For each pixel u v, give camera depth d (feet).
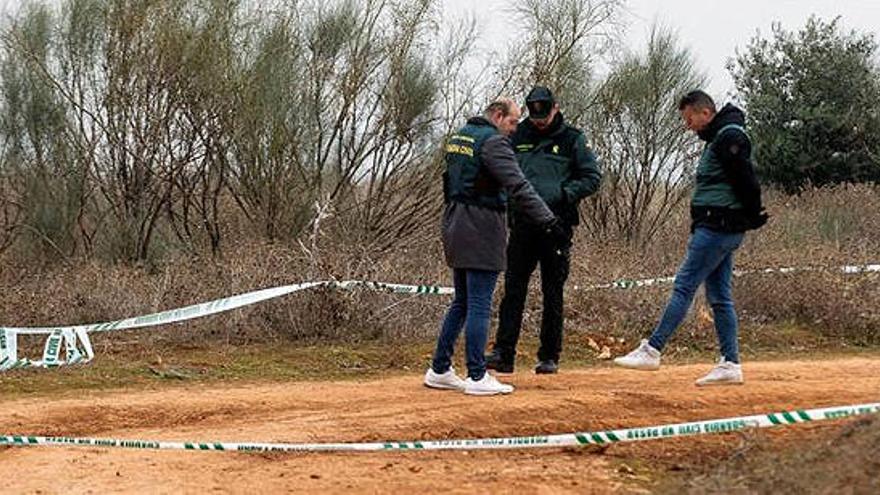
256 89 47.24
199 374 31.68
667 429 20.83
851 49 84.64
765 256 45.19
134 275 39.83
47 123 48.29
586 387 27.61
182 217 49.67
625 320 39.60
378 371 32.99
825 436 19.84
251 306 37.29
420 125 49.39
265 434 22.85
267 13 48.75
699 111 26.48
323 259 38.93
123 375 31.22
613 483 19.20
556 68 53.21
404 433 22.97
